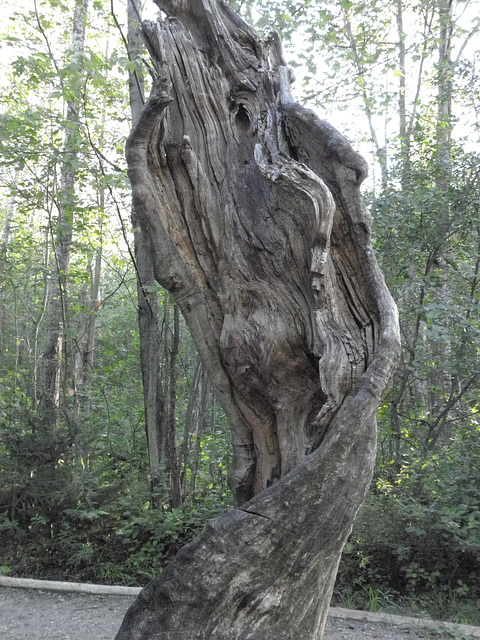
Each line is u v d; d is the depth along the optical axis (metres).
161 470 6.95
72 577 6.12
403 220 6.82
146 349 7.34
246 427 2.95
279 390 2.77
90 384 10.10
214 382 2.97
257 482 2.87
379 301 2.62
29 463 6.68
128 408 10.73
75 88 7.24
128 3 7.65
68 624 4.76
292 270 2.78
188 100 3.15
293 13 7.78
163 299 8.52
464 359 6.27
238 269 2.90
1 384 9.63
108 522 6.80
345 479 2.29
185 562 2.26
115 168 7.35
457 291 7.08
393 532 5.54
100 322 15.20
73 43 9.21
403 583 5.49
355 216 2.69
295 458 2.71
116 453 7.35
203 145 3.13
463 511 5.11
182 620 2.19
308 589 2.32
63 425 7.29
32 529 6.56
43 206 8.64
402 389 6.68
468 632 4.42
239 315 2.88
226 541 2.23
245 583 2.21
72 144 7.67
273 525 2.23
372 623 4.67
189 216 3.07
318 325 2.58
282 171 2.68
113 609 5.14
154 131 2.98
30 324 16.19
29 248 11.01
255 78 3.20
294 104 2.93
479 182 6.86
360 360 2.51
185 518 6.55
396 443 7.02
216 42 3.21
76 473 6.83
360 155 2.67
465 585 5.11
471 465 5.92
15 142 7.78
